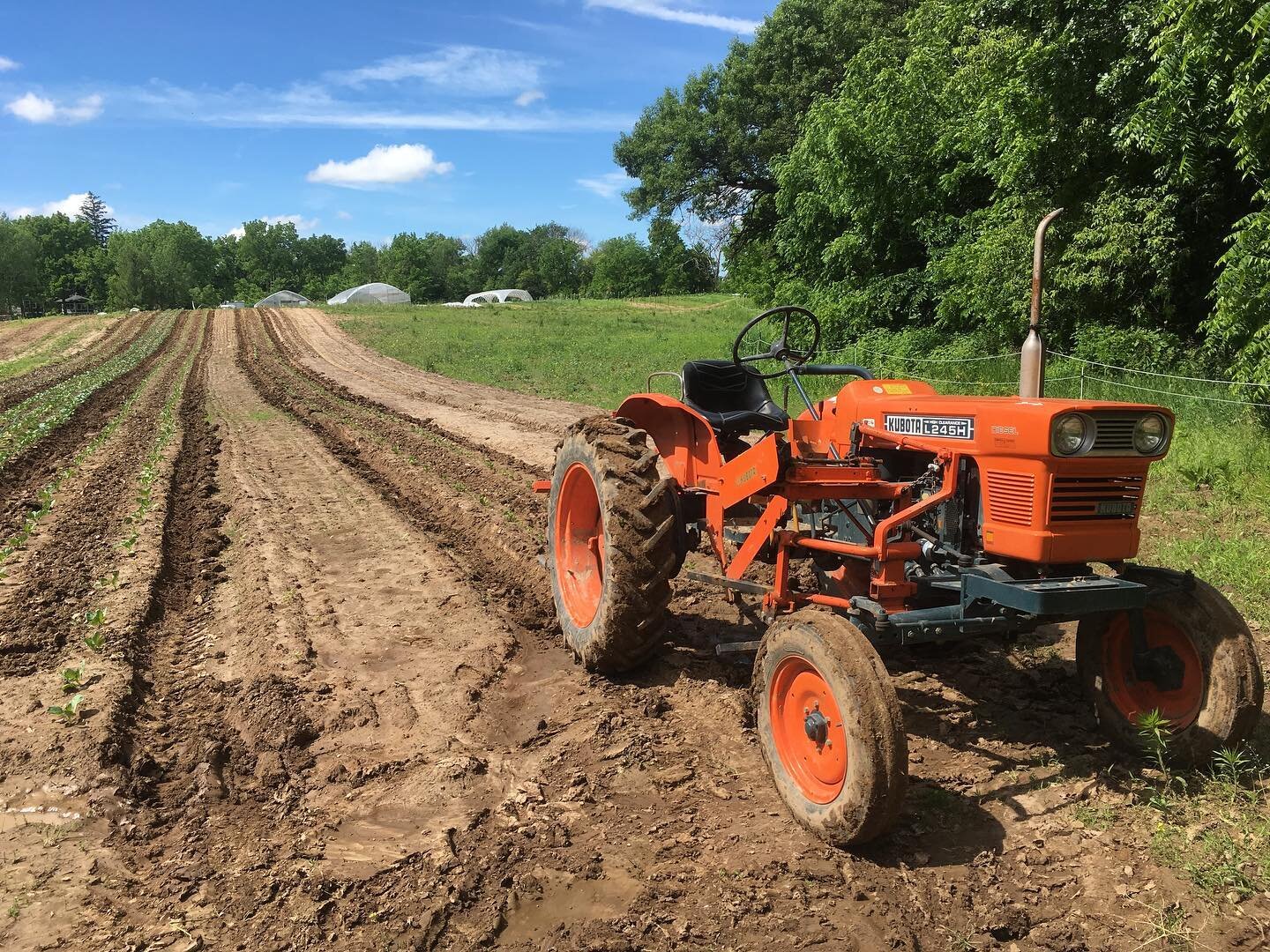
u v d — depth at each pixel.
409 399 18.91
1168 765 3.63
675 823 3.37
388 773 3.77
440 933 2.79
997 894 2.91
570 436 5.12
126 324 45.97
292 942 2.74
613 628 4.46
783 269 22.28
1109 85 11.02
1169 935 2.68
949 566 3.74
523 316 45.16
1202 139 10.28
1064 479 3.38
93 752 3.83
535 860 3.13
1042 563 3.46
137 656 4.99
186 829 3.38
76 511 8.53
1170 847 3.09
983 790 3.55
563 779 3.69
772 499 4.21
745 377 5.39
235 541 7.57
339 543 7.36
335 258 155.00
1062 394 11.52
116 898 2.95
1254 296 8.90
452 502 8.64
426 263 132.25
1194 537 6.45
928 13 17.48
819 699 3.29
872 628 3.64
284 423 15.20
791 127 34.94
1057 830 3.25
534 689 4.63
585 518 5.27
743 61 36.47
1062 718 4.14
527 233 139.38
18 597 5.89
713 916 2.83
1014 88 12.23
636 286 99.00
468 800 3.55
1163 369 11.37
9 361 32.41
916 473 4.06
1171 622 3.66
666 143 37.69
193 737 4.11
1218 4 8.74
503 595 6.09
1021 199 12.88
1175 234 11.45
